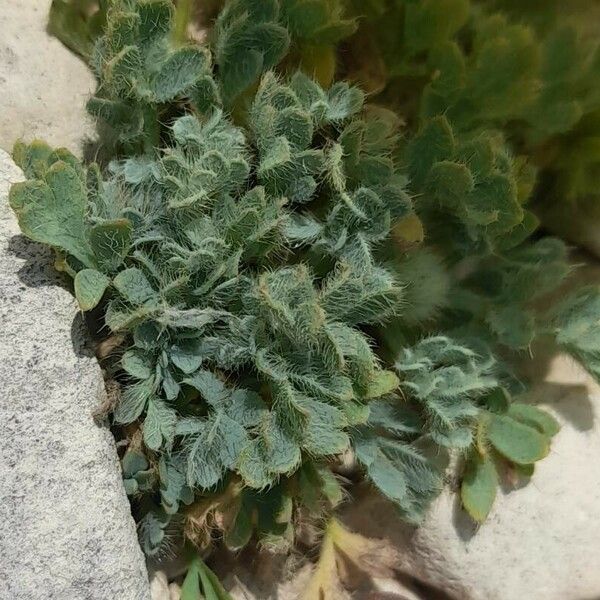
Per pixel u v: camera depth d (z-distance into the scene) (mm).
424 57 120
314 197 109
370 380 104
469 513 120
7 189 103
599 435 130
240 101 110
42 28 117
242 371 110
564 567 125
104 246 96
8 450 96
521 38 108
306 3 104
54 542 96
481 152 106
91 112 106
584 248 137
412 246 110
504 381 124
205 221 101
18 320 98
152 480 106
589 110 119
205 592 118
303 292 99
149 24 99
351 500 128
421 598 131
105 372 106
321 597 121
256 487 99
